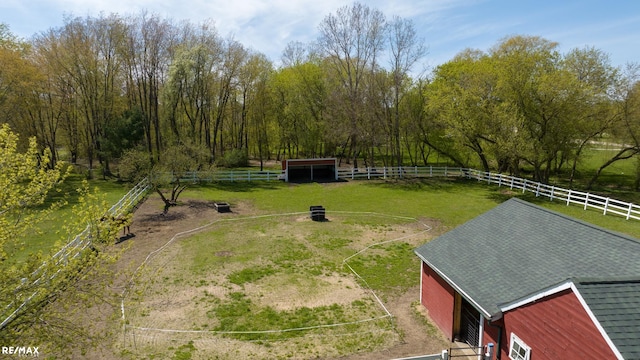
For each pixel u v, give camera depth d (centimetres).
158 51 4112
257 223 2623
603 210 2755
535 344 1015
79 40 3672
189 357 1198
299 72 4844
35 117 4056
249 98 5025
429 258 1514
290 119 5097
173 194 3056
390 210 2995
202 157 3269
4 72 3058
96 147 4059
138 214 2741
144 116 4247
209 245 2178
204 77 4309
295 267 1920
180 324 1384
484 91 3434
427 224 2658
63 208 2722
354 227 2577
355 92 4222
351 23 4134
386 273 1888
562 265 1175
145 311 1462
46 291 934
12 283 906
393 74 4181
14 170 1020
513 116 3206
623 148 3638
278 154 6244
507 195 3406
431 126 4316
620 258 1097
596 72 3353
